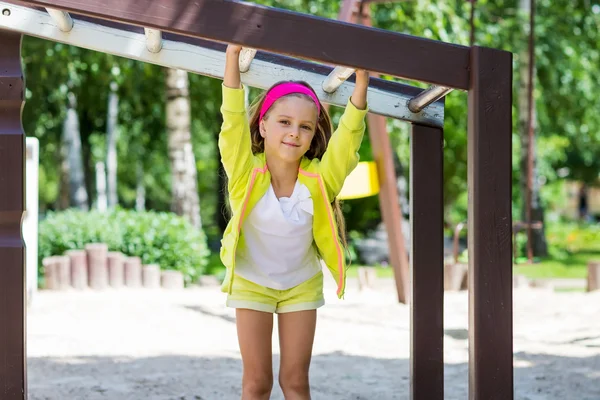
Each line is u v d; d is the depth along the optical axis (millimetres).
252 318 3352
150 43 3369
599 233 24578
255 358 3369
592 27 19531
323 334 7176
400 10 14227
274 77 3625
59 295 9781
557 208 37688
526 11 18578
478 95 2639
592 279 10578
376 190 9094
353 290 10797
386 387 5090
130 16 2559
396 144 17594
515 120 21172
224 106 3146
